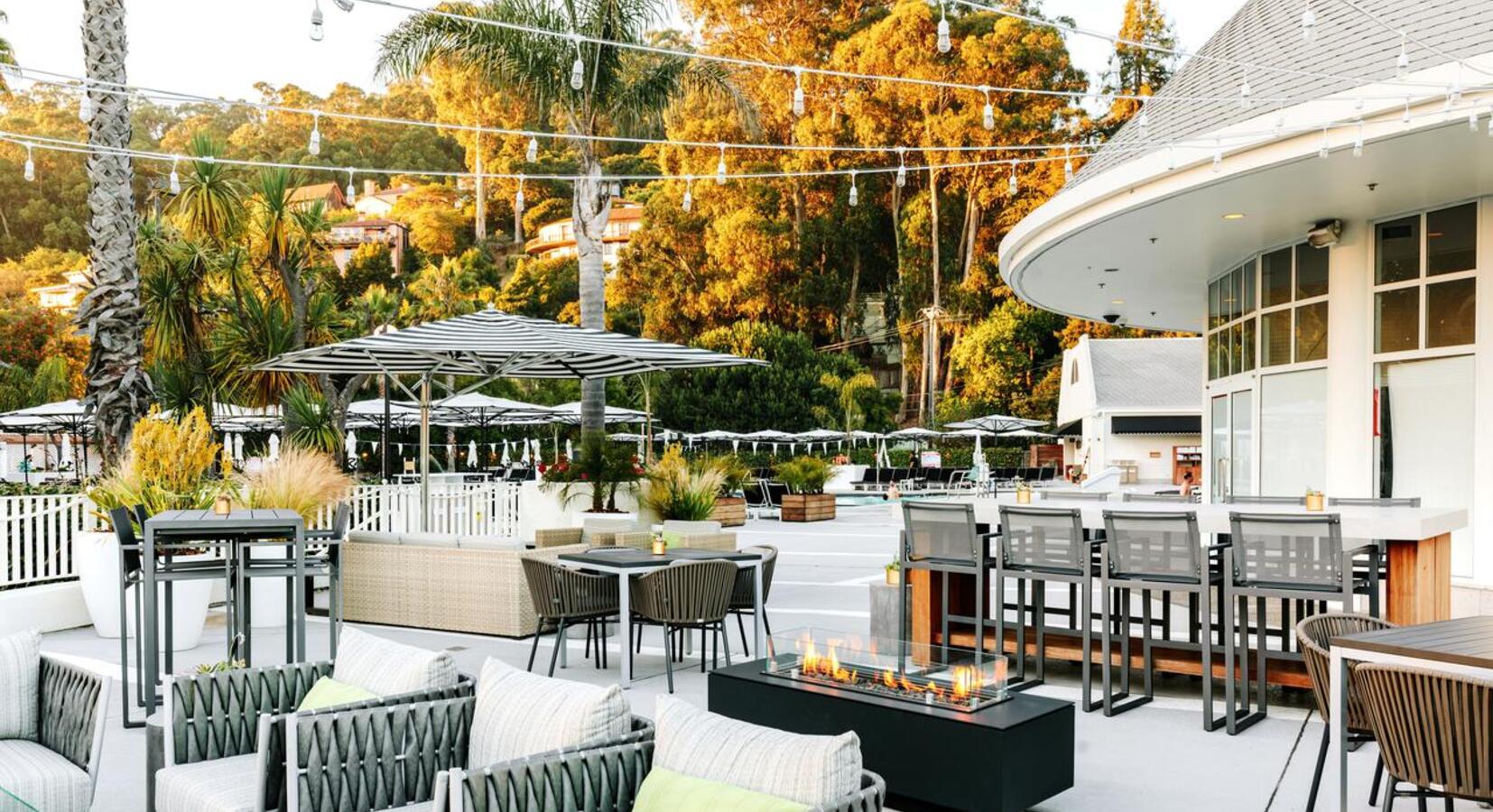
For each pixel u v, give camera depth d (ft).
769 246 172.14
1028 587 36.40
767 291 174.50
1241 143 25.46
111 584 28.40
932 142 162.71
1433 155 24.50
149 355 50.47
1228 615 18.81
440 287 150.71
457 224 176.04
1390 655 12.44
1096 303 48.75
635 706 20.81
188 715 12.87
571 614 23.59
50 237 154.71
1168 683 22.85
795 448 148.66
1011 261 38.65
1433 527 19.42
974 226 167.32
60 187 155.63
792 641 16.24
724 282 173.37
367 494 38.40
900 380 180.34
